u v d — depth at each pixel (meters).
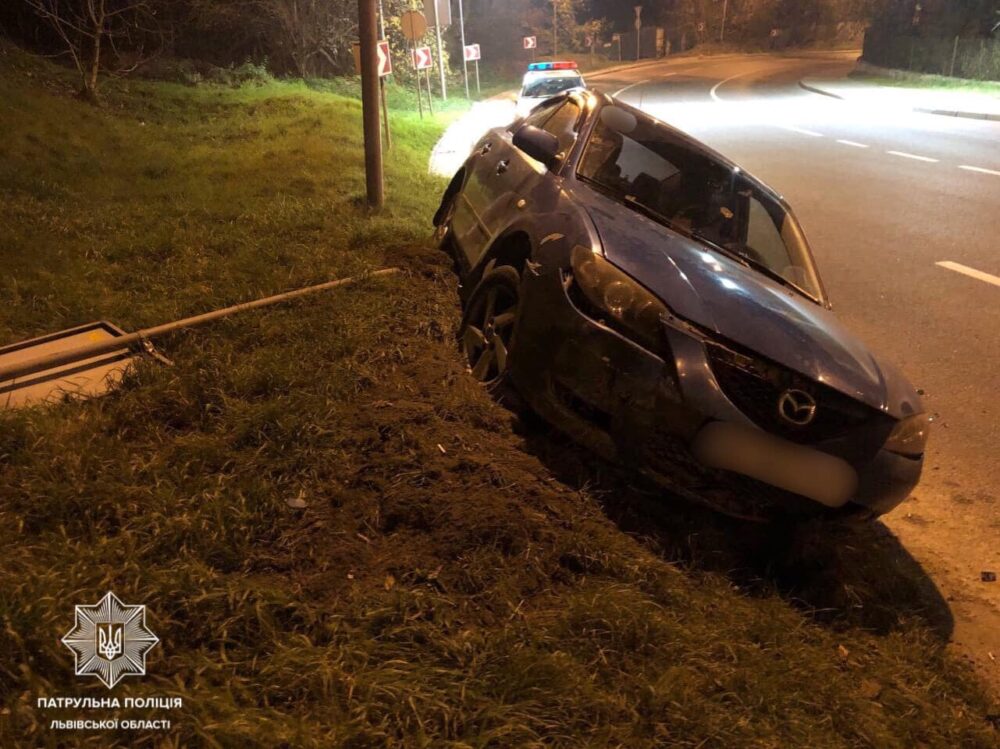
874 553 3.74
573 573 3.02
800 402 3.22
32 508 2.88
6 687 2.10
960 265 8.39
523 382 3.70
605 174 4.79
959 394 5.47
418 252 6.14
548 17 56.69
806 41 70.12
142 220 7.06
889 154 15.60
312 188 9.18
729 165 5.14
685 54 65.50
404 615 2.59
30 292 5.00
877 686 2.88
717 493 3.35
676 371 3.23
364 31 7.95
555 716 2.31
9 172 8.28
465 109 24.83
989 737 2.71
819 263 8.38
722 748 2.34
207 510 2.91
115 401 3.74
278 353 4.26
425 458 3.45
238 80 21.09
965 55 31.98
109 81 16.67
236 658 2.34
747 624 2.97
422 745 2.12
